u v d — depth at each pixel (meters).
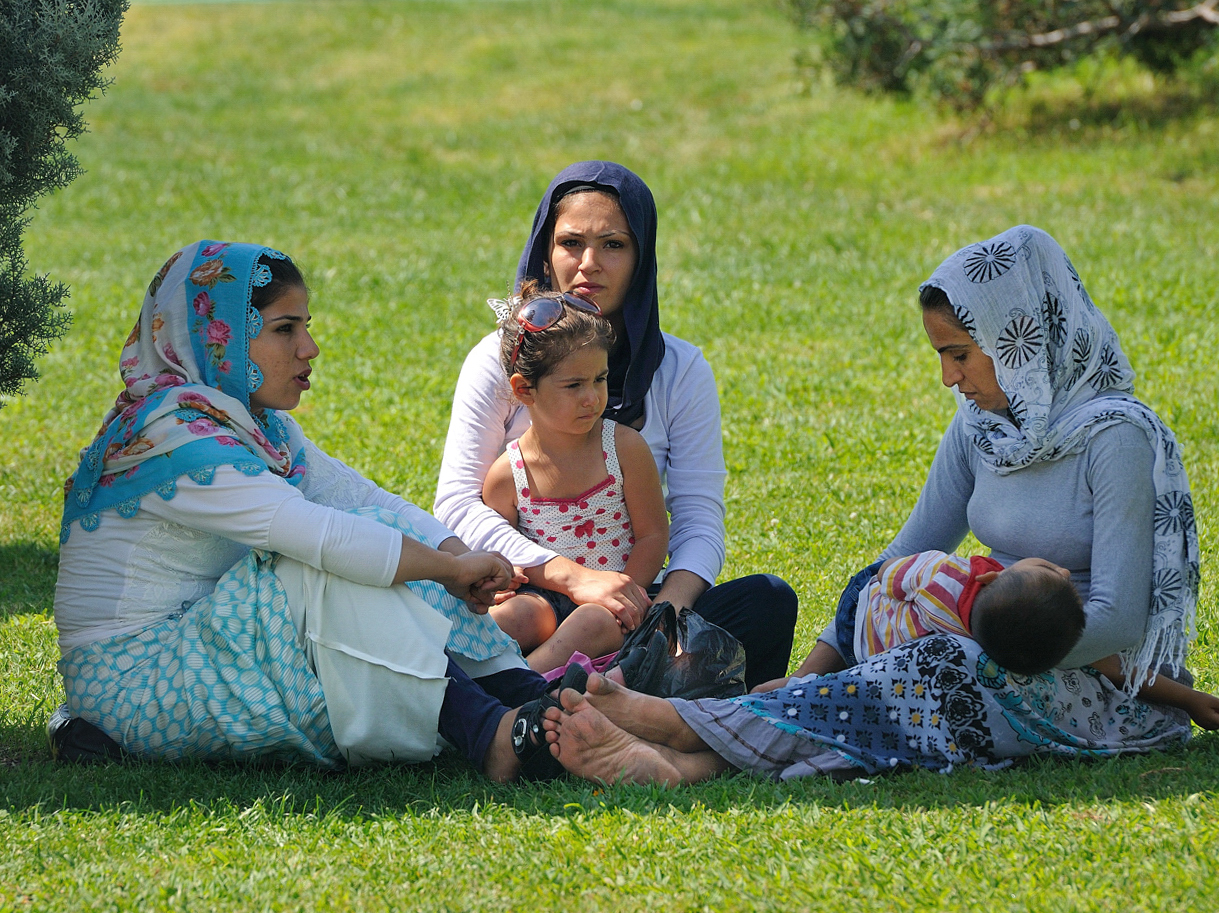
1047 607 11.48
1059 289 12.48
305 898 9.79
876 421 27.19
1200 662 15.11
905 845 10.30
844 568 19.53
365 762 12.45
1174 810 10.78
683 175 57.38
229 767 12.56
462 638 12.71
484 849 10.54
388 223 51.47
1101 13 53.59
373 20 92.88
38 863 10.23
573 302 13.77
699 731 11.97
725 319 36.06
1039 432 12.35
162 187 56.94
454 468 14.73
